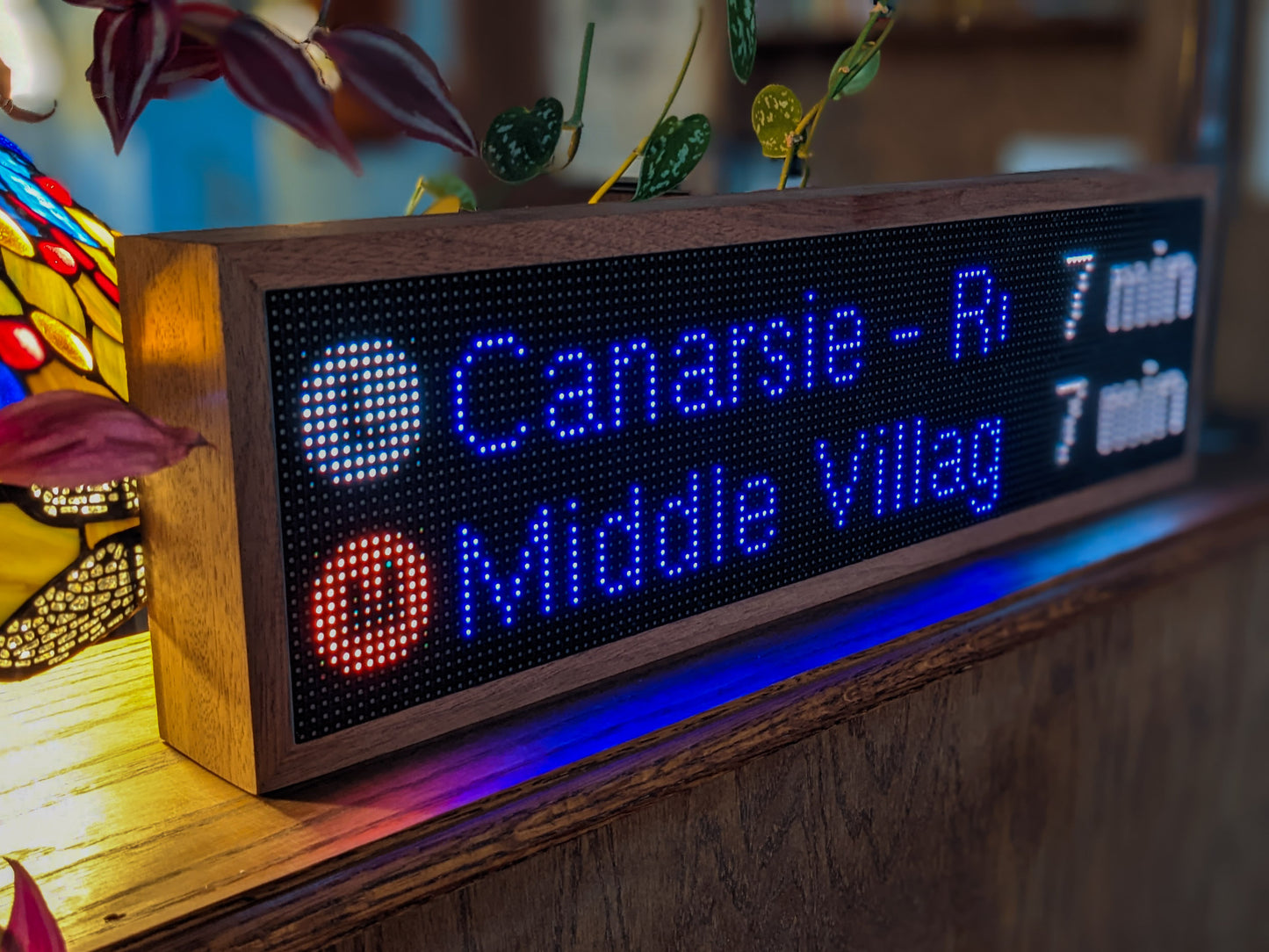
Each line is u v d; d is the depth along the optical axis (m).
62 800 0.77
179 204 2.68
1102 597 1.19
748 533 1.01
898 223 1.04
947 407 1.14
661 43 2.05
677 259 0.90
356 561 0.78
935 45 1.78
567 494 0.88
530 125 1.05
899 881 1.08
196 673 0.80
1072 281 1.24
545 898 0.82
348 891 0.71
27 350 0.74
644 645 0.96
